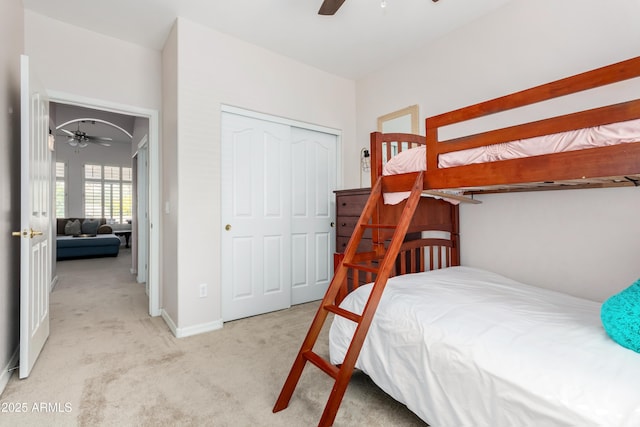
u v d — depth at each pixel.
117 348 2.29
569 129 1.25
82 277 4.79
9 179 1.98
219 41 2.77
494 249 2.50
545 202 2.21
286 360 2.12
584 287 2.03
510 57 2.37
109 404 1.61
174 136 2.63
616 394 0.89
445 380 1.28
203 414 1.54
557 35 2.12
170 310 2.75
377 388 1.79
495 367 1.14
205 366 2.02
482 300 1.63
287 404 1.60
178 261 2.54
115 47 2.83
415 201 1.70
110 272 5.18
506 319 1.37
